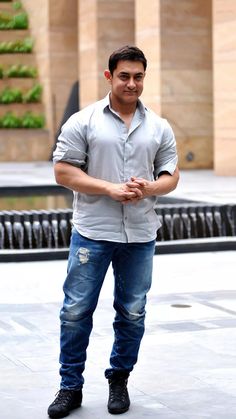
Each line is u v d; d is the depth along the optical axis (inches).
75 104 1283.2
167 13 1019.9
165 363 259.8
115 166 211.0
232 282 400.5
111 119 211.5
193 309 339.0
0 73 1401.3
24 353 274.7
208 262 462.9
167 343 284.4
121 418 210.1
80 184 207.9
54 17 1348.4
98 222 210.8
